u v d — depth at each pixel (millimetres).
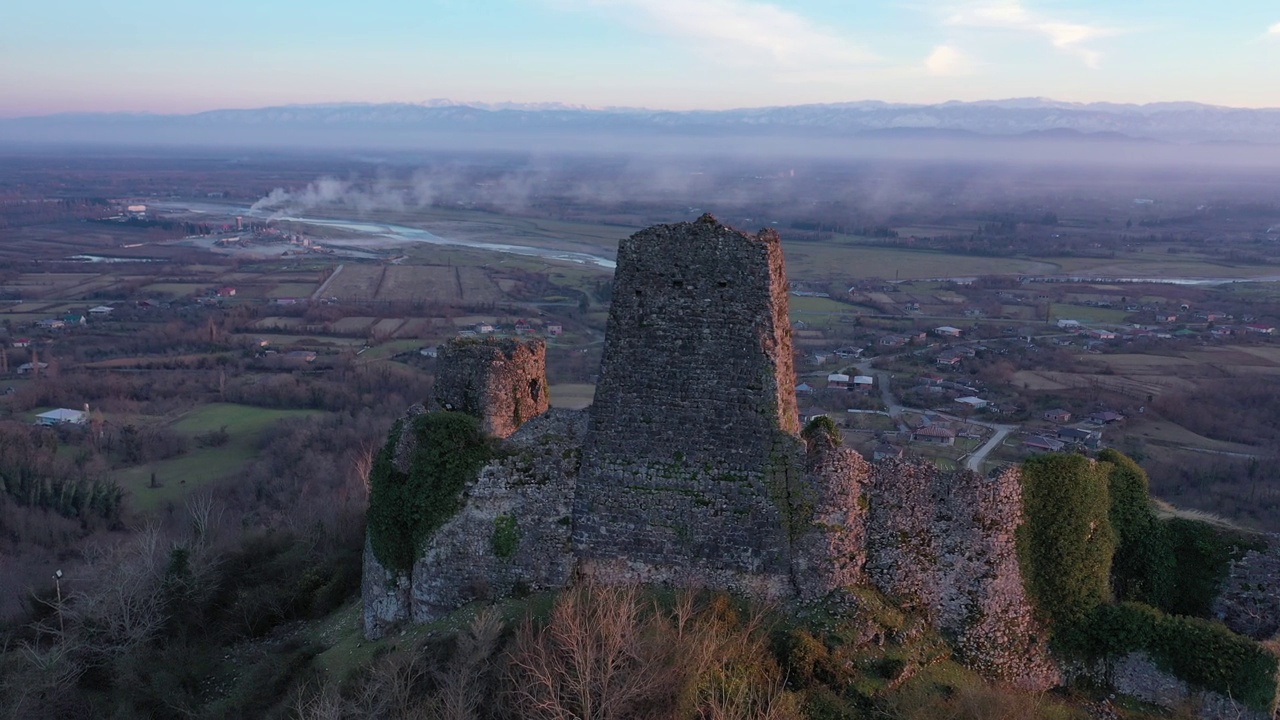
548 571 29344
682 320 28172
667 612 27266
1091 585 27766
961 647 27172
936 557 27672
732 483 28000
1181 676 26094
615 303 28734
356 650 31406
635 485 28641
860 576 27922
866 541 28047
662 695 23500
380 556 31734
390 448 32188
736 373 27875
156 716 33094
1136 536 29688
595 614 26141
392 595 31375
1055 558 27531
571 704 24016
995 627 27078
